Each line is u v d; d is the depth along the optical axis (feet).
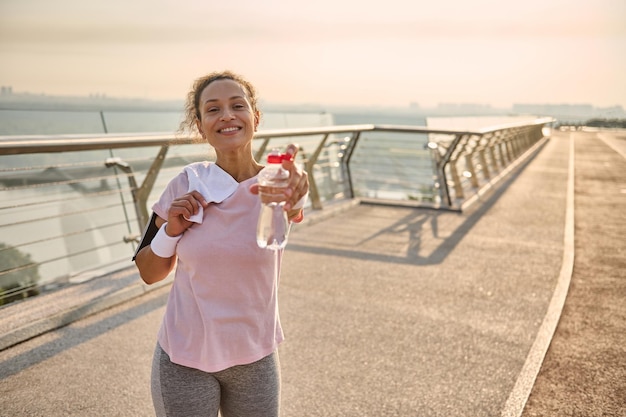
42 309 13.84
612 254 21.97
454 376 11.28
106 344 12.63
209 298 5.59
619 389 10.89
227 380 5.87
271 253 5.67
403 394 10.52
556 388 10.94
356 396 10.44
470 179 39.47
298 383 10.95
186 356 5.62
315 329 13.75
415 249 21.91
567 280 18.01
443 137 31.63
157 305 15.21
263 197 5.19
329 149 31.58
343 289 16.88
